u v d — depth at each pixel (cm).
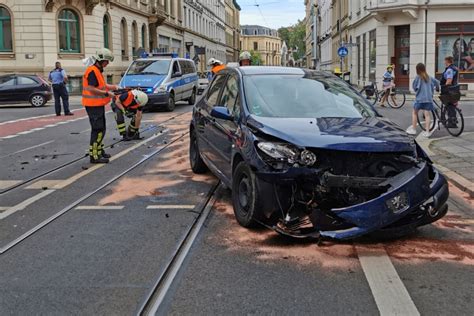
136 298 424
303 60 12938
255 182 554
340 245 541
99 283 454
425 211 533
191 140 910
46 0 3319
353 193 518
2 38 3359
